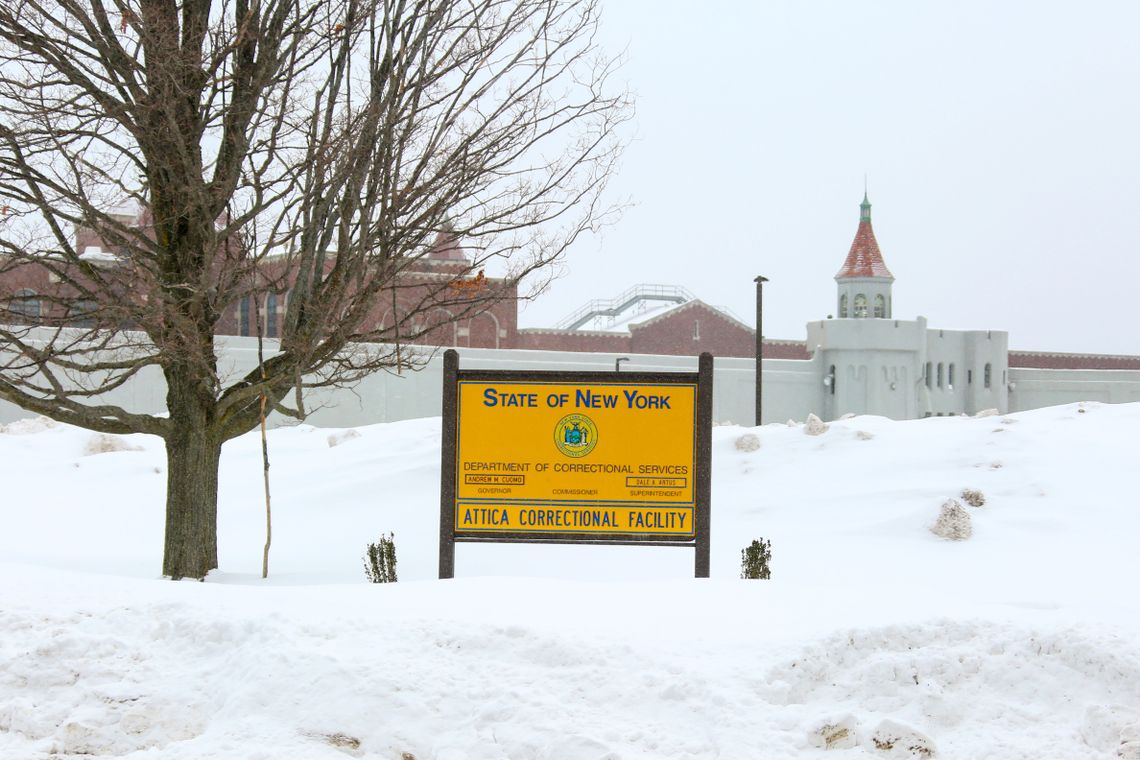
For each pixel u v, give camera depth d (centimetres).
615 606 657
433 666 555
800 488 1625
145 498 1788
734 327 8200
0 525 1608
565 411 942
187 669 591
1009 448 1670
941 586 1104
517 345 7312
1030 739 495
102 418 1099
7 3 1012
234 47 1016
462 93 1123
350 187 1076
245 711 538
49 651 598
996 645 553
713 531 1469
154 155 1023
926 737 487
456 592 700
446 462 945
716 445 1894
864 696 529
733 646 571
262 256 1082
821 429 1878
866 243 9062
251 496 1828
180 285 1022
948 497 1466
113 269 1105
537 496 940
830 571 1207
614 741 496
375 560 1049
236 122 1053
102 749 530
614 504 937
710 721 507
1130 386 7788
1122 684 518
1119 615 631
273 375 1139
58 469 1977
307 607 654
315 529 1594
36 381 3469
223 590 720
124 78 1016
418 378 4750
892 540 1330
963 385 7700
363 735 515
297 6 1048
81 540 1515
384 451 2067
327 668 551
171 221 1095
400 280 1376
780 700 522
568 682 541
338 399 4525
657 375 937
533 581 741
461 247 1172
